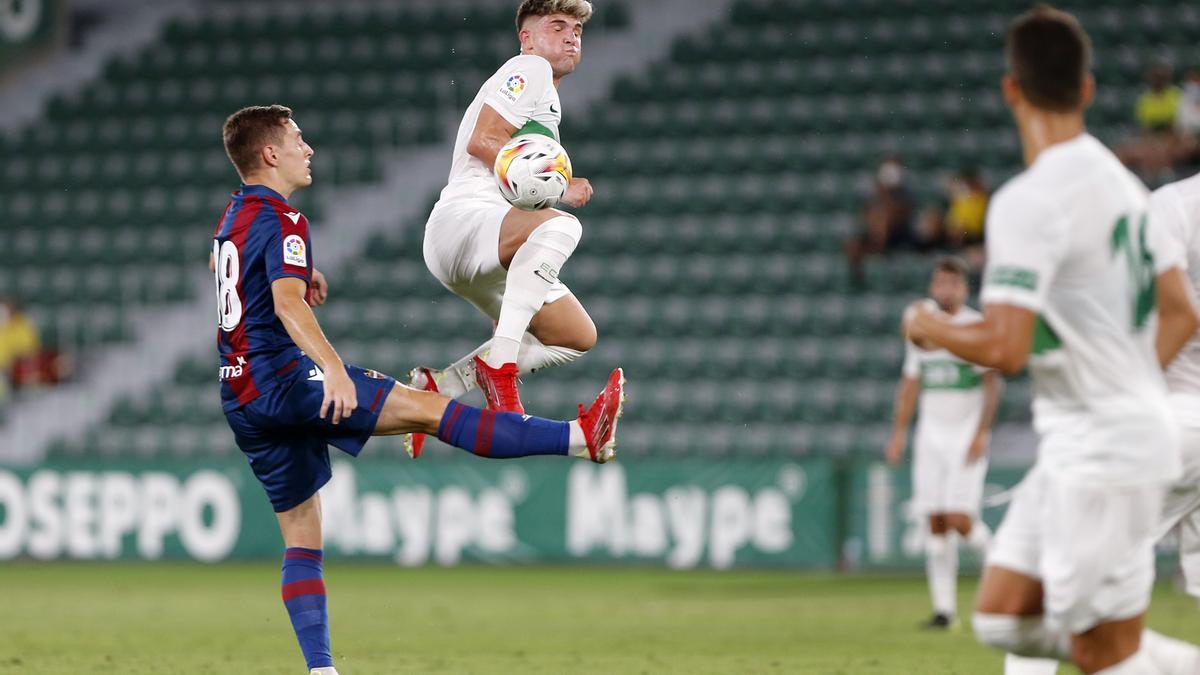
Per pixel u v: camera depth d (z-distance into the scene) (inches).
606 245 2947.8
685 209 2994.6
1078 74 621.9
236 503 2288.4
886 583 1942.7
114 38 3629.4
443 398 816.9
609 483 2199.8
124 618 1509.6
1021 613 645.3
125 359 2935.5
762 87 3198.8
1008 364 593.9
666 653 1182.9
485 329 2856.8
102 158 3390.7
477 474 2237.9
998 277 598.5
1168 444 619.8
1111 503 613.9
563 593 1798.7
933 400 1515.7
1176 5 3147.1
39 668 1083.9
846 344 2699.3
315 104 3393.2
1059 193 601.3
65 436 2822.3
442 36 3499.0
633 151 3125.0
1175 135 2694.4
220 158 3334.2
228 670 1071.6
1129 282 618.8
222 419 2785.4
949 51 3184.1
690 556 2169.0
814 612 1555.1
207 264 3088.1
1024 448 2476.6
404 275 2994.6
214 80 3503.9
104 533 2326.5
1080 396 621.6
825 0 3326.8
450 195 850.8
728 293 2817.4
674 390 2677.2
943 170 2952.8
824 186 2987.2
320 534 876.0
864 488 2112.5
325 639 856.3
